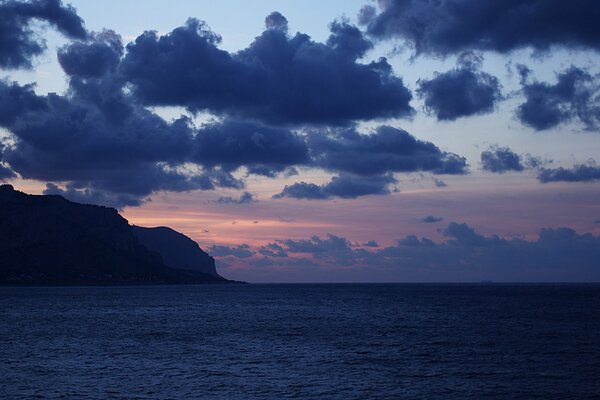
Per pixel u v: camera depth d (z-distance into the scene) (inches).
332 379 1822.1
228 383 1765.5
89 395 1605.6
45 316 4414.4
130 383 1761.8
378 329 3302.2
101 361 2162.9
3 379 1812.3
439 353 2338.8
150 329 3363.7
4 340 2805.1
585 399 1562.5
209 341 2770.7
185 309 5334.6
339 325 3567.9
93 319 4128.9
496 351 2383.1
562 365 2044.8
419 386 1720.0
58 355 2313.0
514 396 1596.9
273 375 1888.5
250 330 3284.9
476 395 1609.3
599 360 2149.4
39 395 1601.9
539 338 2812.5
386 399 1569.9
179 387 1710.1
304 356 2279.8
